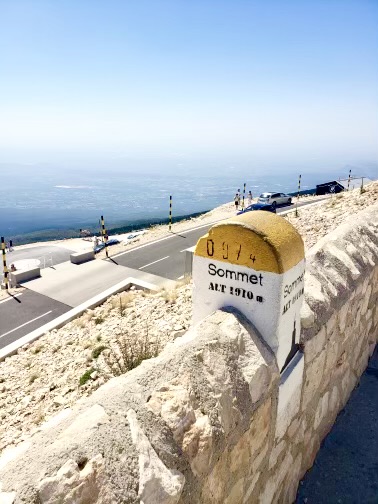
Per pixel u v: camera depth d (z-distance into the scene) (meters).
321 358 3.46
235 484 2.33
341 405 4.37
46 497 1.45
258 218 2.63
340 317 3.79
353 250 4.41
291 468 3.26
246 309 2.64
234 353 2.41
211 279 2.75
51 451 1.61
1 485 1.51
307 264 3.79
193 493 1.88
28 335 8.88
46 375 6.84
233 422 2.20
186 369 2.17
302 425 3.34
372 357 5.32
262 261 2.46
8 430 5.36
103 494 1.52
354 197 16.98
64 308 10.36
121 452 1.66
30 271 12.61
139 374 2.11
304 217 15.97
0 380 7.11
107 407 1.85
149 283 11.38
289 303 2.64
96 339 7.68
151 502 1.62
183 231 18.86
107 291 10.95
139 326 7.84
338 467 3.72
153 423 1.84
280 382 2.71
